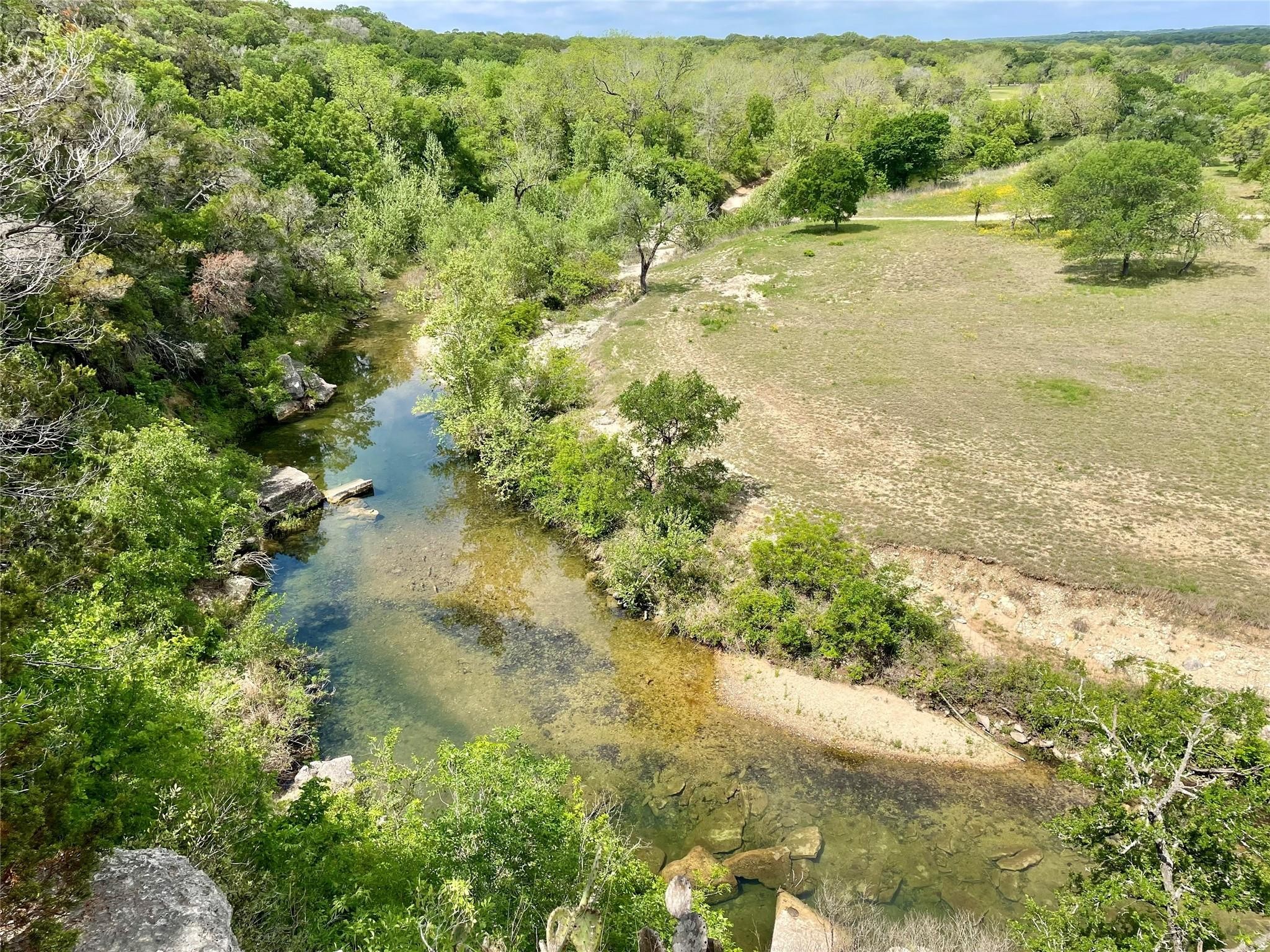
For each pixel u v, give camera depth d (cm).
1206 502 2959
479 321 4269
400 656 2573
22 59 1867
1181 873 1261
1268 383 3928
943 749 2220
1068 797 2066
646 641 2670
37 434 1447
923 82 12875
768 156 10400
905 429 3725
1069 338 4762
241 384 4150
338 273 5797
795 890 1797
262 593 2552
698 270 6794
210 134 5141
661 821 2000
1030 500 3045
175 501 2481
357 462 3922
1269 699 2136
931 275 6197
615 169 8656
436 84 10206
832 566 2598
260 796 1398
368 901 1193
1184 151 5597
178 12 8231
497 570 3062
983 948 1556
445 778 1488
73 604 1559
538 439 3575
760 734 2288
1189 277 5606
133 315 3453
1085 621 2450
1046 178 7375
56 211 2598
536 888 1266
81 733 1147
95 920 956
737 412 3922
